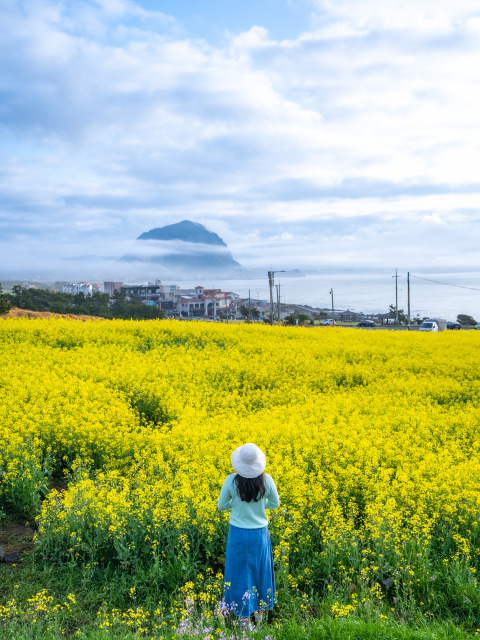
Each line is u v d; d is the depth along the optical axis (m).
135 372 13.23
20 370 12.80
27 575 5.23
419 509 5.77
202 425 9.35
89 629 4.38
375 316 113.31
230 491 4.51
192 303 146.25
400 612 4.63
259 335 22.86
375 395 12.70
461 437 9.42
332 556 5.21
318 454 7.95
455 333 32.69
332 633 3.89
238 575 4.43
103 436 8.43
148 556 5.48
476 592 4.69
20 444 7.81
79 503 5.93
